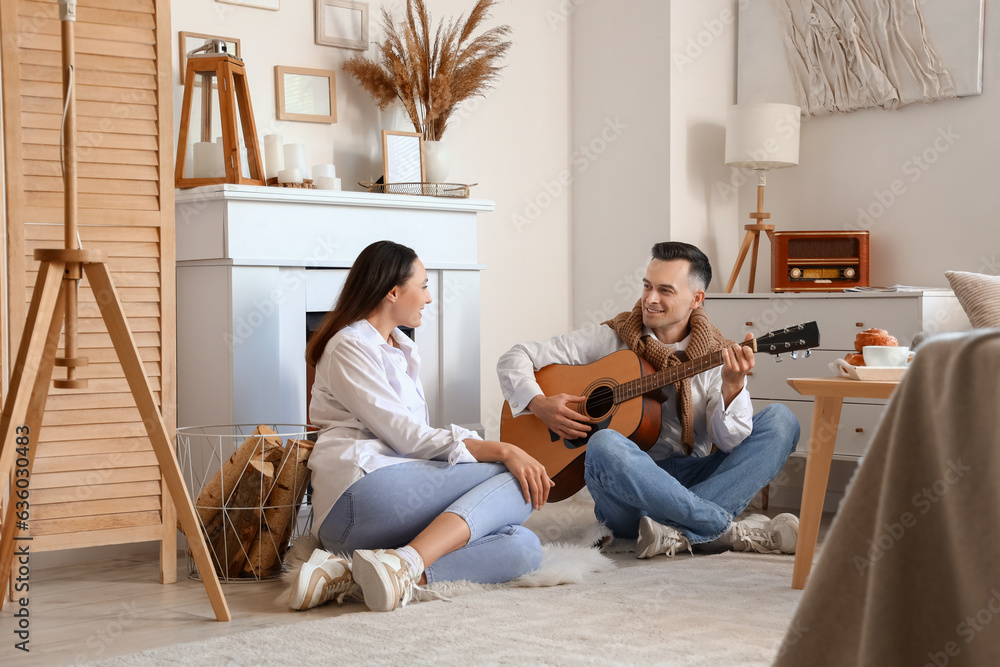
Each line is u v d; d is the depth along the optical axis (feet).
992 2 10.48
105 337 7.37
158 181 7.61
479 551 6.88
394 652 5.31
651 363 8.81
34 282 7.20
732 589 6.82
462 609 6.28
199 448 8.96
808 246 11.12
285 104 10.03
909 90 11.03
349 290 7.69
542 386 8.95
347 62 10.44
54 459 7.17
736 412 8.48
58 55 7.27
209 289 8.89
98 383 7.34
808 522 6.78
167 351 7.61
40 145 7.22
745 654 5.24
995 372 2.21
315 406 7.73
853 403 10.11
